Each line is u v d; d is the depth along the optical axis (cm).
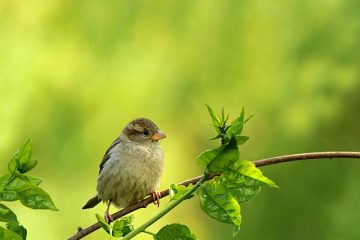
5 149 1441
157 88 1527
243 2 1559
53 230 1358
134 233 319
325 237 1543
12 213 291
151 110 1517
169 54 1546
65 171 1462
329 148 1556
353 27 1506
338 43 1512
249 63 1552
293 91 1527
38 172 1463
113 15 1533
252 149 1562
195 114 1553
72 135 1477
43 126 1474
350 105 1542
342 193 1555
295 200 1561
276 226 1563
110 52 1516
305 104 1522
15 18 1545
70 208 1434
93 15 1533
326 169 1556
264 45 1555
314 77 1520
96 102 1506
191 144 1566
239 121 314
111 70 1513
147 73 1530
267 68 1550
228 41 1553
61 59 1514
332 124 1548
